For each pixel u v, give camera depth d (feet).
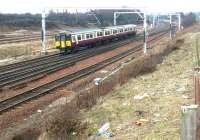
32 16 397.80
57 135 47.98
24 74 107.76
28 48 183.01
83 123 52.31
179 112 51.62
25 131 55.83
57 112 64.03
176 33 294.46
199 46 150.30
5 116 67.05
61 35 166.09
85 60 140.97
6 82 95.20
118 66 123.44
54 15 367.04
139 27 381.60
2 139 54.49
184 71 87.71
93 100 65.77
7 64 130.72
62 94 84.23
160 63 109.91
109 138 46.11
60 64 127.65
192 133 30.42
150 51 165.27
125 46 199.21
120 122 51.93
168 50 146.10
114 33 218.18
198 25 398.62
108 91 74.59
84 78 104.63
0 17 344.90
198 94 48.19
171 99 60.59
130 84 79.36
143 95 66.13
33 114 68.85
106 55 157.99
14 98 79.87
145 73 90.58
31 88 89.81
